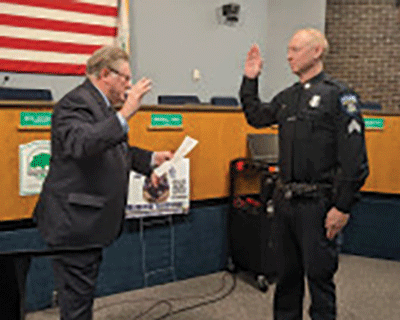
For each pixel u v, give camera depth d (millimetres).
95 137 1210
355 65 5766
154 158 1646
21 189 1969
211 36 6043
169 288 2426
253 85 1834
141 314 2105
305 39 1587
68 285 1337
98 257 1386
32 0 4395
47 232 1328
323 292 1644
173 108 2373
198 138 2488
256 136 2703
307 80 1655
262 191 2441
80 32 4727
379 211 3066
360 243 3148
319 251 1589
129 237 2324
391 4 5504
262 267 2389
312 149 1584
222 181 2637
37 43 4500
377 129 3031
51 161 1376
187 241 2537
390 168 3039
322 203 1572
